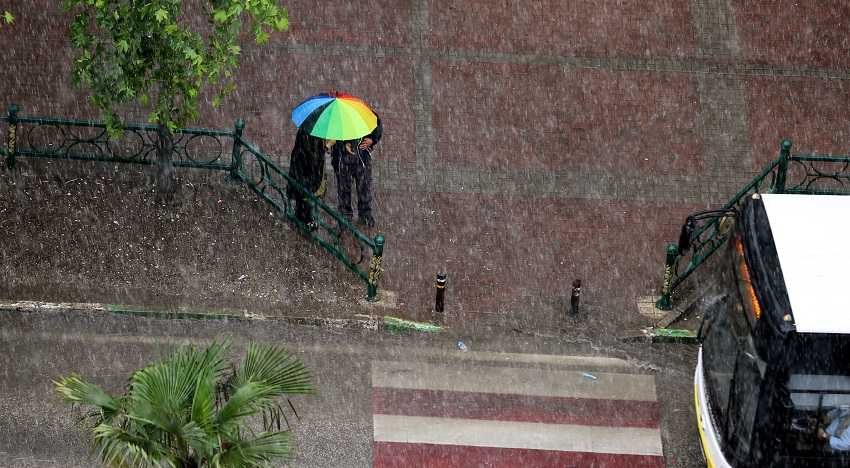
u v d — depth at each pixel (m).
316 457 40.16
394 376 43.31
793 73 58.62
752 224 37.84
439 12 59.84
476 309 46.50
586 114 55.69
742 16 61.16
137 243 47.25
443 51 58.06
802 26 60.94
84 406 41.00
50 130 51.91
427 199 51.12
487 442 41.12
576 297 46.03
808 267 35.66
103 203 48.53
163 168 48.72
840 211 38.03
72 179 49.34
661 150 54.38
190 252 47.22
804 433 34.88
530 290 47.56
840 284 35.19
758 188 49.81
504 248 49.31
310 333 44.72
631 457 41.03
